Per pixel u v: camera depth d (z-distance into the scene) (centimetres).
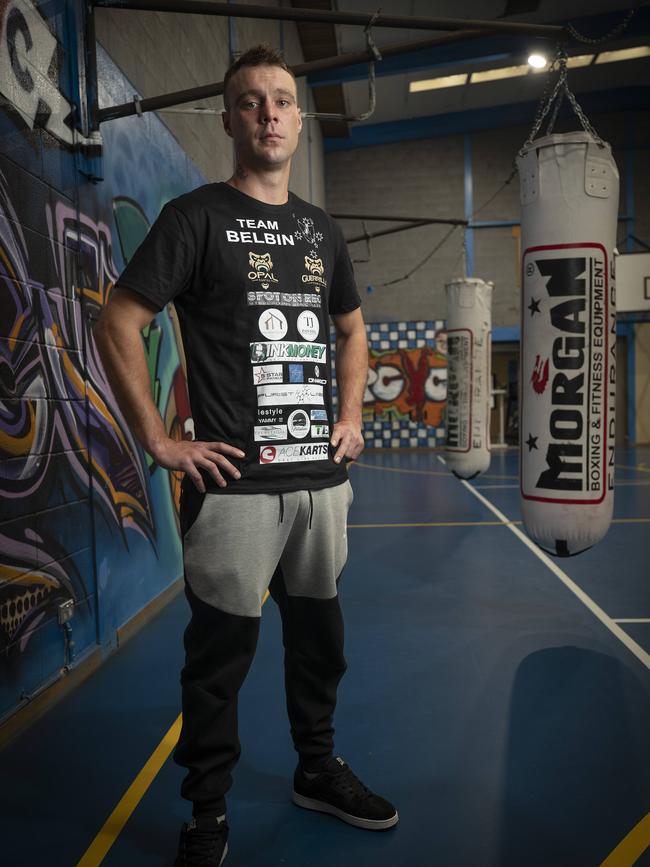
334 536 136
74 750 185
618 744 184
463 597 330
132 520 289
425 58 982
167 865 137
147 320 121
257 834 147
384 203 1285
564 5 930
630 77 1150
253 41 568
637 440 1248
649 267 1196
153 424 119
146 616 299
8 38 191
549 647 259
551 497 254
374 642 271
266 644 270
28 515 200
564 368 249
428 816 152
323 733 152
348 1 864
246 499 123
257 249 126
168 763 178
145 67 310
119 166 280
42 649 210
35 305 205
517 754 180
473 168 1264
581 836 144
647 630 276
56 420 219
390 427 1306
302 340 129
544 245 251
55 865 137
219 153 457
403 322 1292
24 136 199
